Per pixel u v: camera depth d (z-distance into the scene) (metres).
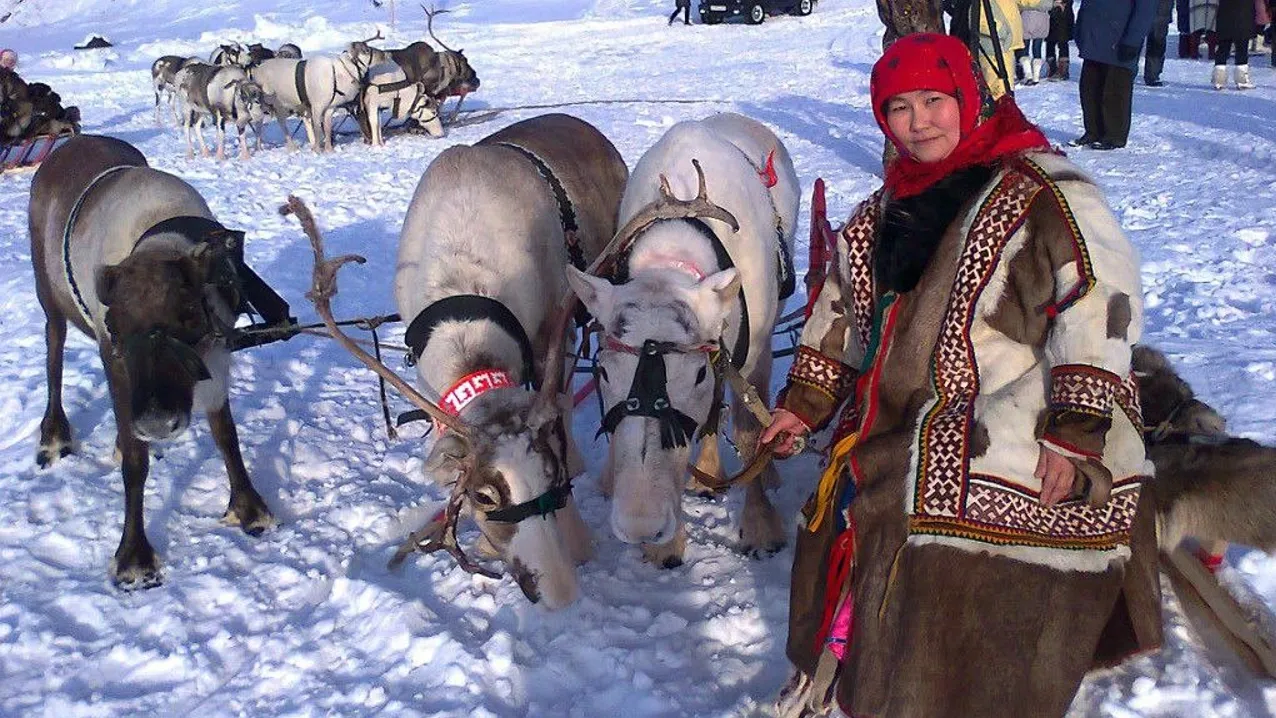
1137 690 2.93
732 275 3.39
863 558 2.53
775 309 4.23
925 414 2.45
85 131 16.72
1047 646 2.39
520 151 4.65
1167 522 3.03
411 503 4.57
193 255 3.95
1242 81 13.61
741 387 3.25
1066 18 15.88
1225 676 3.03
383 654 3.52
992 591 2.37
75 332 7.03
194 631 3.78
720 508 4.43
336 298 7.71
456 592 3.85
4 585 4.05
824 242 3.00
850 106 14.89
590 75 20.56
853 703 2.52
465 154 4.32
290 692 3.41
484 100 18.17
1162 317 5.95
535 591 3.36
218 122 14.30
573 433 5.08
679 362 3.21
